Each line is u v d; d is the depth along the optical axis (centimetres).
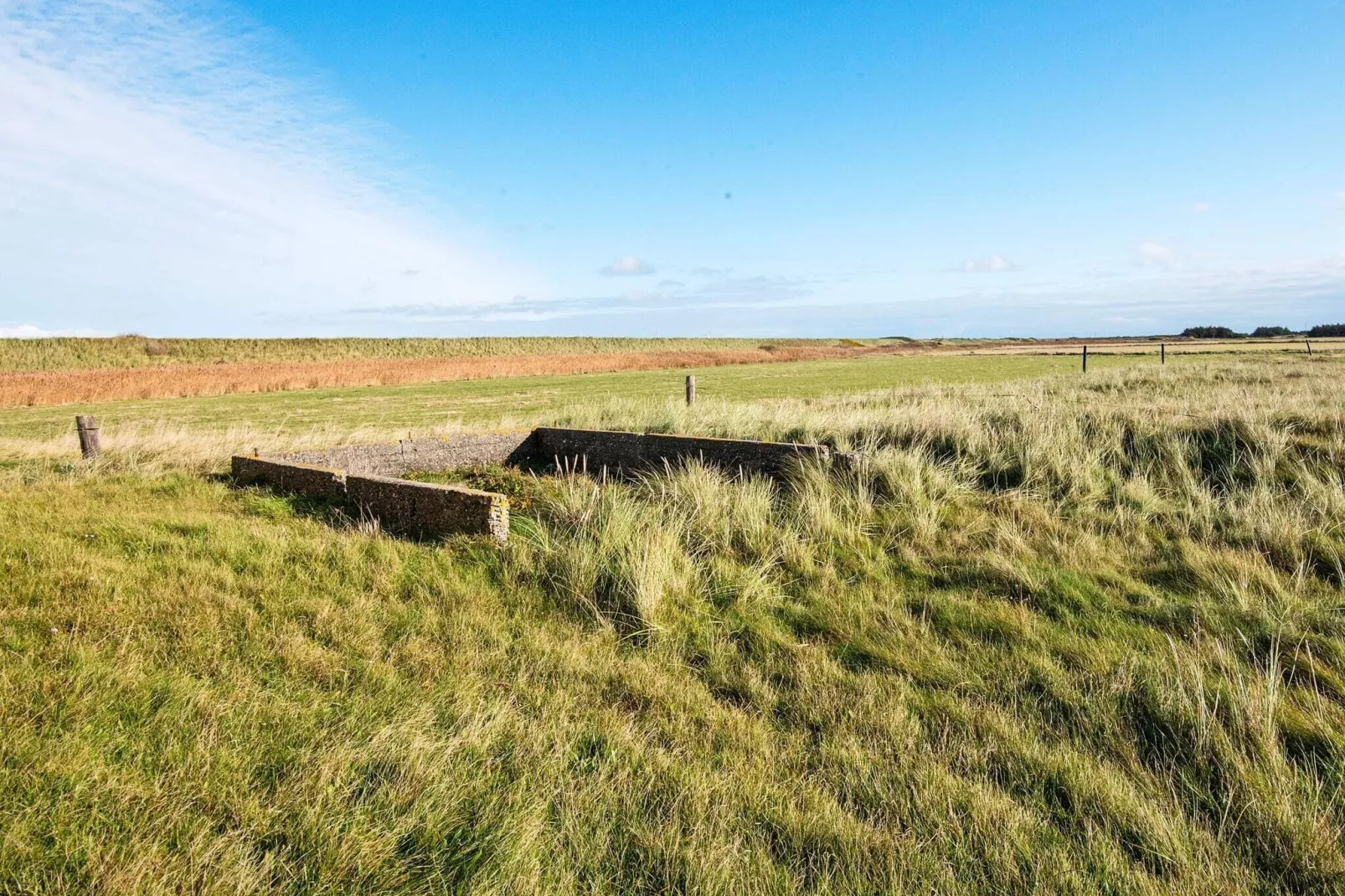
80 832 215
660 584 421
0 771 240
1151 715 293
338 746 263
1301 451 667
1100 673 325
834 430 892
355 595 423
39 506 650
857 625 390
